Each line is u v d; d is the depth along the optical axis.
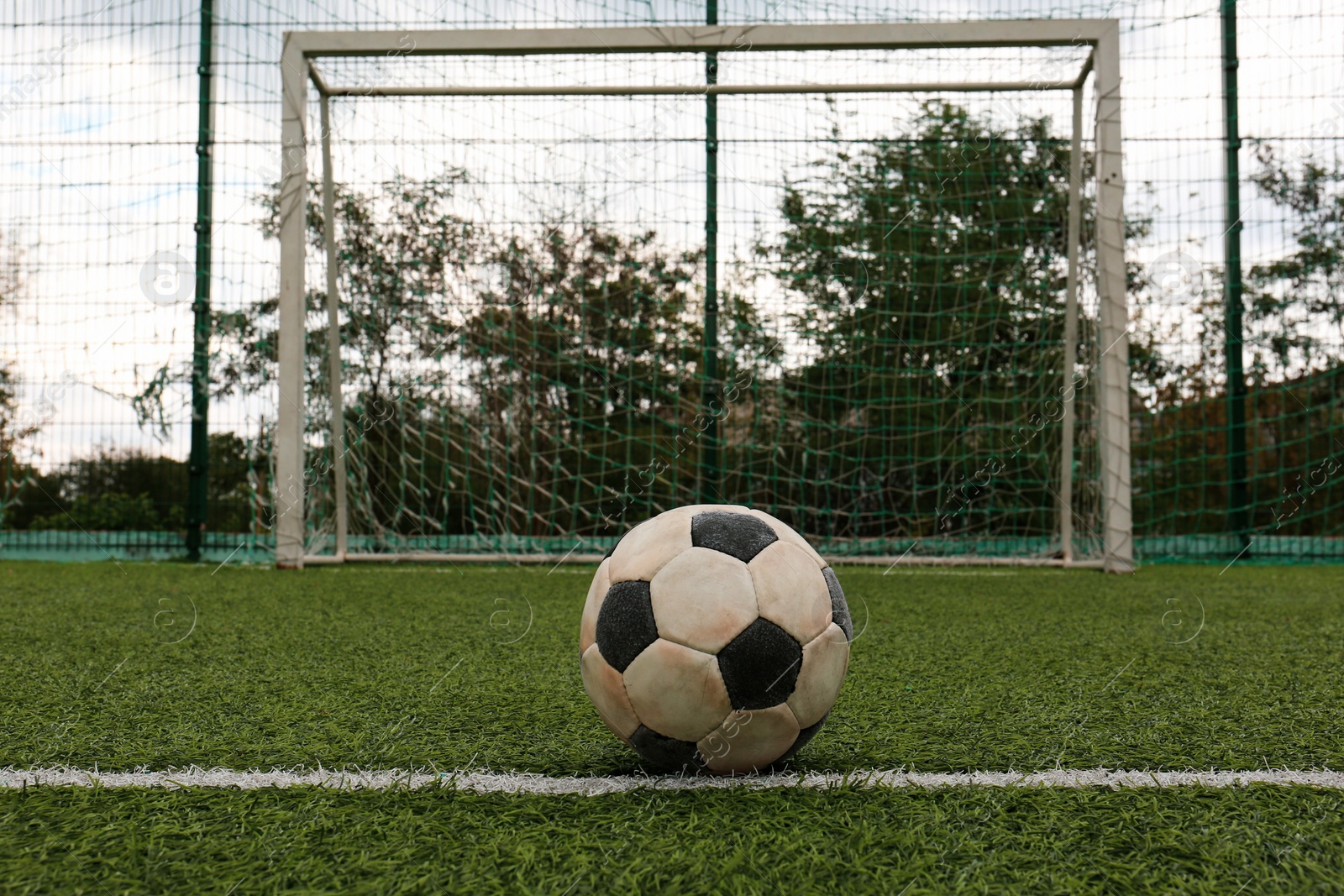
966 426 7.92
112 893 1.23
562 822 1.46
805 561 1.72
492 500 7.52
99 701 2.37
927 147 8.11
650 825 1.45
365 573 6.09
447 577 5.79
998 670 2.82
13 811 1.54
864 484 7.92
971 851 1.35
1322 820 1.49
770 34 6.39
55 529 7.41
